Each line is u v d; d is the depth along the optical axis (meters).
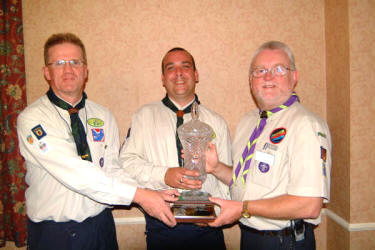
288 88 1.36
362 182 1.80
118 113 2.11
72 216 1.39
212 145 1.56
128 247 2.17
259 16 2.09
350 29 1.76
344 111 1.85
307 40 2.11
